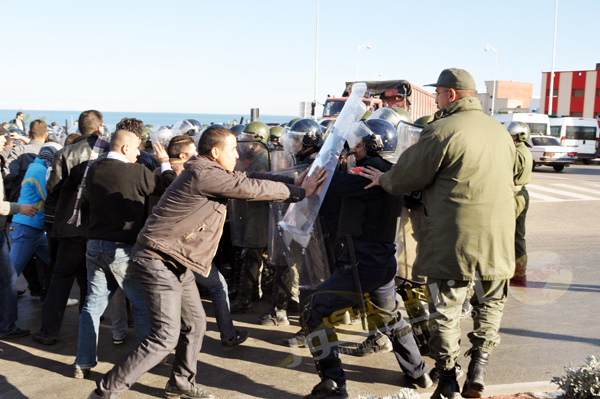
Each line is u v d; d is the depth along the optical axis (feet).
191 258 9.79
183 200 9.62
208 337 14.44
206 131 10.12
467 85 9.96
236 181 9.68
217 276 13.20
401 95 60.29
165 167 12.76
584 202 41.73
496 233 9.44
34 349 13.52
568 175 64.28
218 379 11.85
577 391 9.76
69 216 13.23
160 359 9.87
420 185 9.69
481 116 9.77
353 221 10.52
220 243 18.93
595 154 85.10
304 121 13.87
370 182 10.36
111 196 11.26
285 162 14.57
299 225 10.82
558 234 29.19
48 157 15.74
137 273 9.92
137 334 12.14
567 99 145.07
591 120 84.84
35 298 17.99
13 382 11.68
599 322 15.21
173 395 10.94
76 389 11.39
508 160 9.70
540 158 69.62
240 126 20.29
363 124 10.82
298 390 11.32
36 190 15.51
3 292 14.06
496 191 9.41
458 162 9.32
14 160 19.97
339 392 10.52
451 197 9.40
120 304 13.79
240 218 15.66
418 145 9.62
